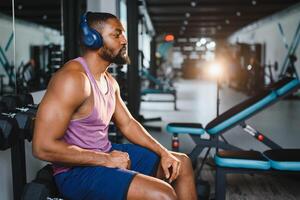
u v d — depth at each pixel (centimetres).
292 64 889
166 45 1222
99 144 136
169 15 1146
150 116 601
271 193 247
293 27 989
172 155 149
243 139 420
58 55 335
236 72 1148
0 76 365
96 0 332
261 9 1036
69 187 128
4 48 341
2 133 130
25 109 161
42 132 116
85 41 129
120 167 127
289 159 188
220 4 947
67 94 117
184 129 271
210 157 329
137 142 156
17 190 148
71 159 120
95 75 133
